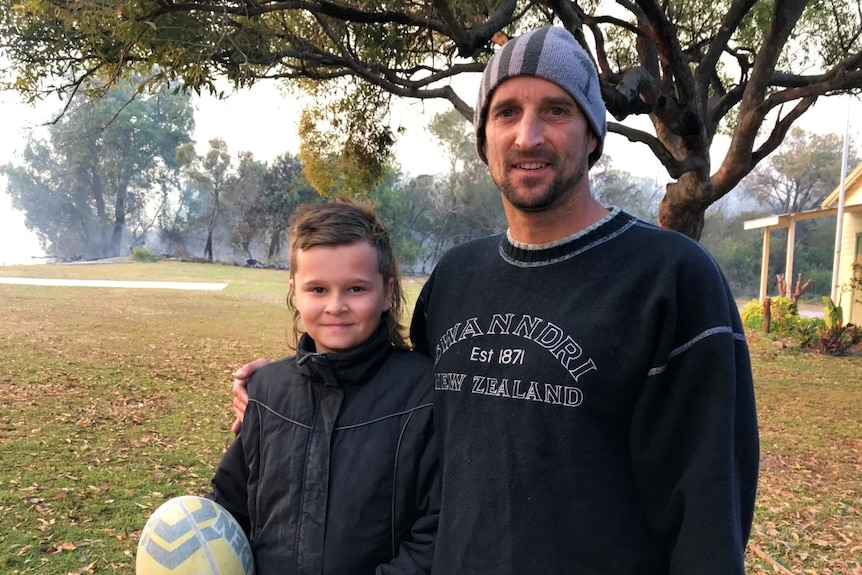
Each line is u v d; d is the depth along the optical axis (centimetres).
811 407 894
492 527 142
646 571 138
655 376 136
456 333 162
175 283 2884
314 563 166
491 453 145
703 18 714
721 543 124
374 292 177
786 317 1611
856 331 1437
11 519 443
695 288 136
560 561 136
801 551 441
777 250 4984
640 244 146
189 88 503
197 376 950
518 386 144
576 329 142
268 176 4878
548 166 148
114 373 930
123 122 5125
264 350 1217
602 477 137
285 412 180
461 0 493
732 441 129
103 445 615
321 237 174
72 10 452
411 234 5203
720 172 526
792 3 458
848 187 1719
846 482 586
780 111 549
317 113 898
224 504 197
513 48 152
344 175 961
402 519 168
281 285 3019
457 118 4712
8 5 535
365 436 171
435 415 164
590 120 153
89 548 410
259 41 537
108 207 6112
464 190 4862
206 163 4781
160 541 178
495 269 163
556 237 154
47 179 5828
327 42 746
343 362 172
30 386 821
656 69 604
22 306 1723
